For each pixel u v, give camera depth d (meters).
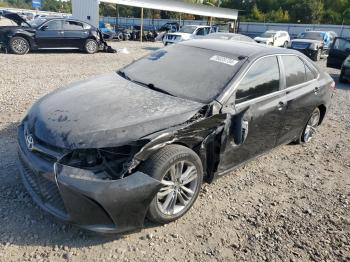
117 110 3.23
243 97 3.85
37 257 2.75
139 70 4.37
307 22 63.69
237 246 3.12
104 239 3.02
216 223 3.40
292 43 21.95
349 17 63.31
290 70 4.74
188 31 21.45
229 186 4.14
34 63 11.83
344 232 3.46
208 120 3.29
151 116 3.20
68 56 14.58
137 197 2.82
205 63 4.15
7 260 2.68
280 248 3.14
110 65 12.70
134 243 3.01
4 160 4.12
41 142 2.97
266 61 4.30
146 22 46.84
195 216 3.47
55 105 3.38
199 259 2.92
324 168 4.98
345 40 15.01
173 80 3.98
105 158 2.85
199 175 3.39
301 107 4.89
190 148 3.36
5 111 5.93
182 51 4.54
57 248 2.86
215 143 3.53
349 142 6.19
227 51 4.32
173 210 3.25
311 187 4.36
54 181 2.74
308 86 5.09
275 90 4.36
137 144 2.90
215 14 32.97
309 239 3.30
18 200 3.39
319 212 3.79
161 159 2.97
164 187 3.12
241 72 3.90
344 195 4.23
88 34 15.86
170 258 2.89
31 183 3.10
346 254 3.15
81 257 2.79
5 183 3.64
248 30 48.62
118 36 25.83
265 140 4.36
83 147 2.79
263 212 3.67
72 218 2.78
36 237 2.95
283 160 5.11
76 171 2.72
